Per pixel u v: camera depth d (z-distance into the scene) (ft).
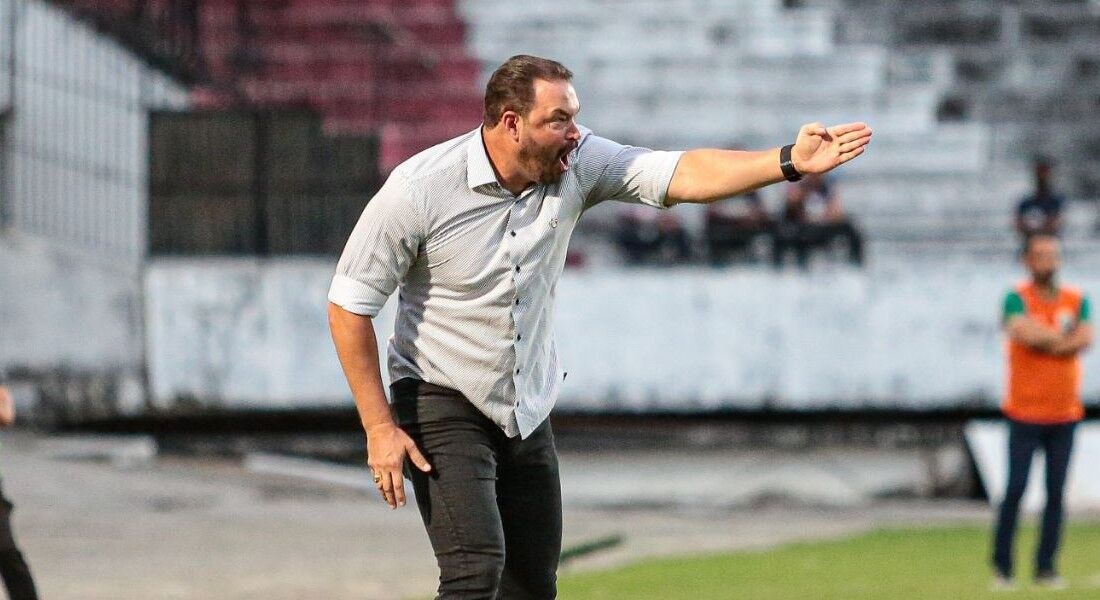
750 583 96.84
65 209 156.46
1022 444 99.35
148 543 115.14
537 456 46.19
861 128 41.96
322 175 163.02
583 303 165.17
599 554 116.78
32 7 151.43
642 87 200.54
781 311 164.66
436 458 44.47
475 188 43.24
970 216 191.52
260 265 162.30
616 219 184.44
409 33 196.34
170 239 162.61
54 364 154.61
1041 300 100.32
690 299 164.66
